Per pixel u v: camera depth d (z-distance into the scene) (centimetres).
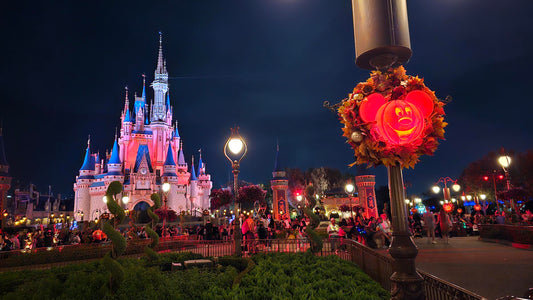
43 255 1293
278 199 3759
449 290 379
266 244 1331
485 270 948
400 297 291
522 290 722
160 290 559
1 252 1249
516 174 3919
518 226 1456
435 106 313
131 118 10450
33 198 11444
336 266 738
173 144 10750
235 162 973
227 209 4731
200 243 1697
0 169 4941
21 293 603
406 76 326
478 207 2498
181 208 8688
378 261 707
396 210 307
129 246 1523
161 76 10806
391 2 298
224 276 639
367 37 300
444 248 1484
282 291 524
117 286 562
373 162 313
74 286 616
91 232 2155
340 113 330
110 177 8594
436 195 4772
